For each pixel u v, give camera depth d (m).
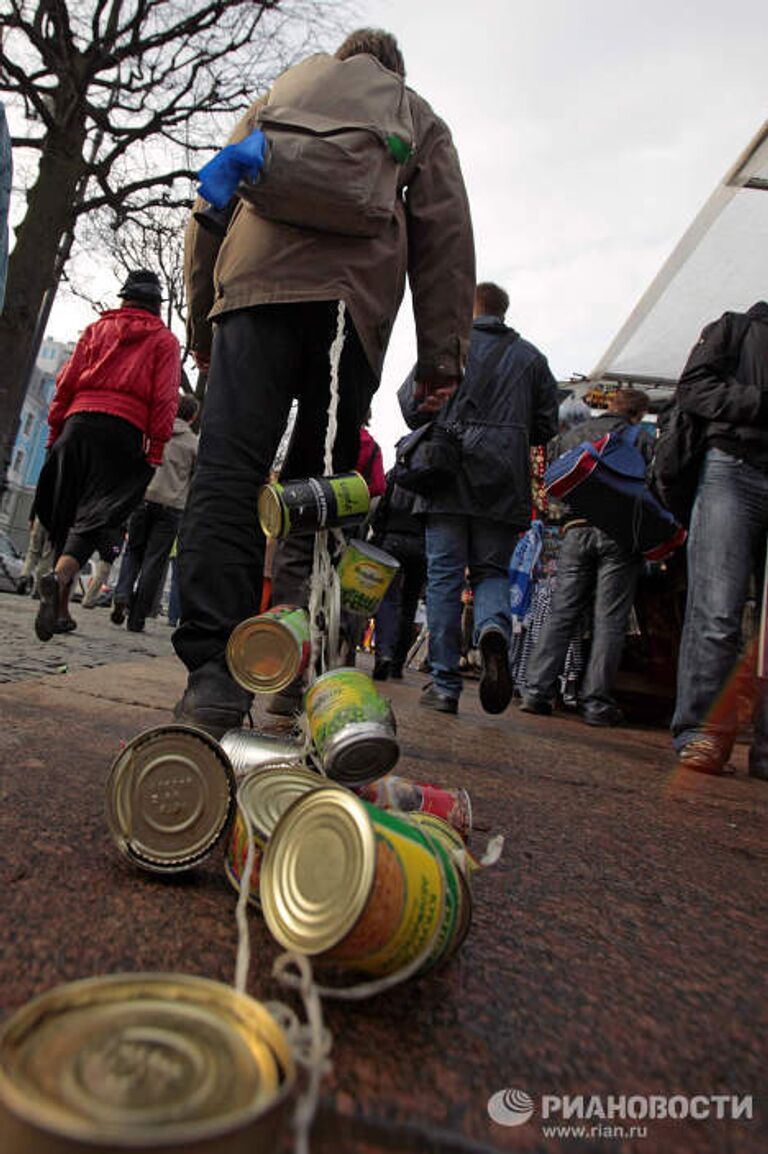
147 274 3.95
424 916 0.75
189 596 1.72
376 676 5.80
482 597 3.71
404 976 0.72
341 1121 0.60
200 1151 0.40
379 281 1.77
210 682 1.68
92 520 3.77
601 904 1.23
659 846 1.69
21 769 1.46
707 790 2.62
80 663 3.42
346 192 1.64
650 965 1.01
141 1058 0.49
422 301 1.94
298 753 1.20
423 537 5.51
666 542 3.95
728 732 3.02
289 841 0.80
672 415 3.28
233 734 1.26
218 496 1.73
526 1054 0.74
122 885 0.99
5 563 9.98
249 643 1.27
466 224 1.93
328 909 0.73
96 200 11.02
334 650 1.27
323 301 1.71
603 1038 0.80
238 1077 0.49
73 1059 0.48
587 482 3.86
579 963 0.98
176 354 3.92
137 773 1.02
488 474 3.62
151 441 3.90
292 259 1.71
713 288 4.67
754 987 0.99
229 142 1.93
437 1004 0.81
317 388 1.87
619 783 2.48
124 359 3.79
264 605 3.80
